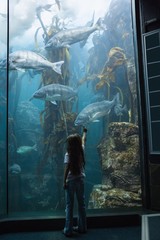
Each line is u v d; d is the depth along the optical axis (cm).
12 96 1099
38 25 1143
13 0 1144
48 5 1112
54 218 391
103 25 1088
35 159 1081
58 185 1026
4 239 348
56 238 347
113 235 355
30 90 1133
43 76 1051
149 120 450
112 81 988
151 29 470
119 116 929
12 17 1150
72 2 1119
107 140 706
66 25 1125
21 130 1104
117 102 933
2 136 933
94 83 1134
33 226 386
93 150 1110
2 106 941
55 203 1039
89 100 1152
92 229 386
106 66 997
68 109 978
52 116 973
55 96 815
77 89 1162
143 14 477
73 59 1161
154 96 450
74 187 351
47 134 991
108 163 658
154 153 440
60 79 1059
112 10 1070
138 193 601
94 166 1123
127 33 1062
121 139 652
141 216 398
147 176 455
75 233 366
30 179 1046
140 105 469
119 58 975
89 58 1147
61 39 853
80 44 1140
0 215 416
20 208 990
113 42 1087
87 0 1104
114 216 402
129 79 903
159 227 340
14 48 1166
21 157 1081
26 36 1159
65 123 962
